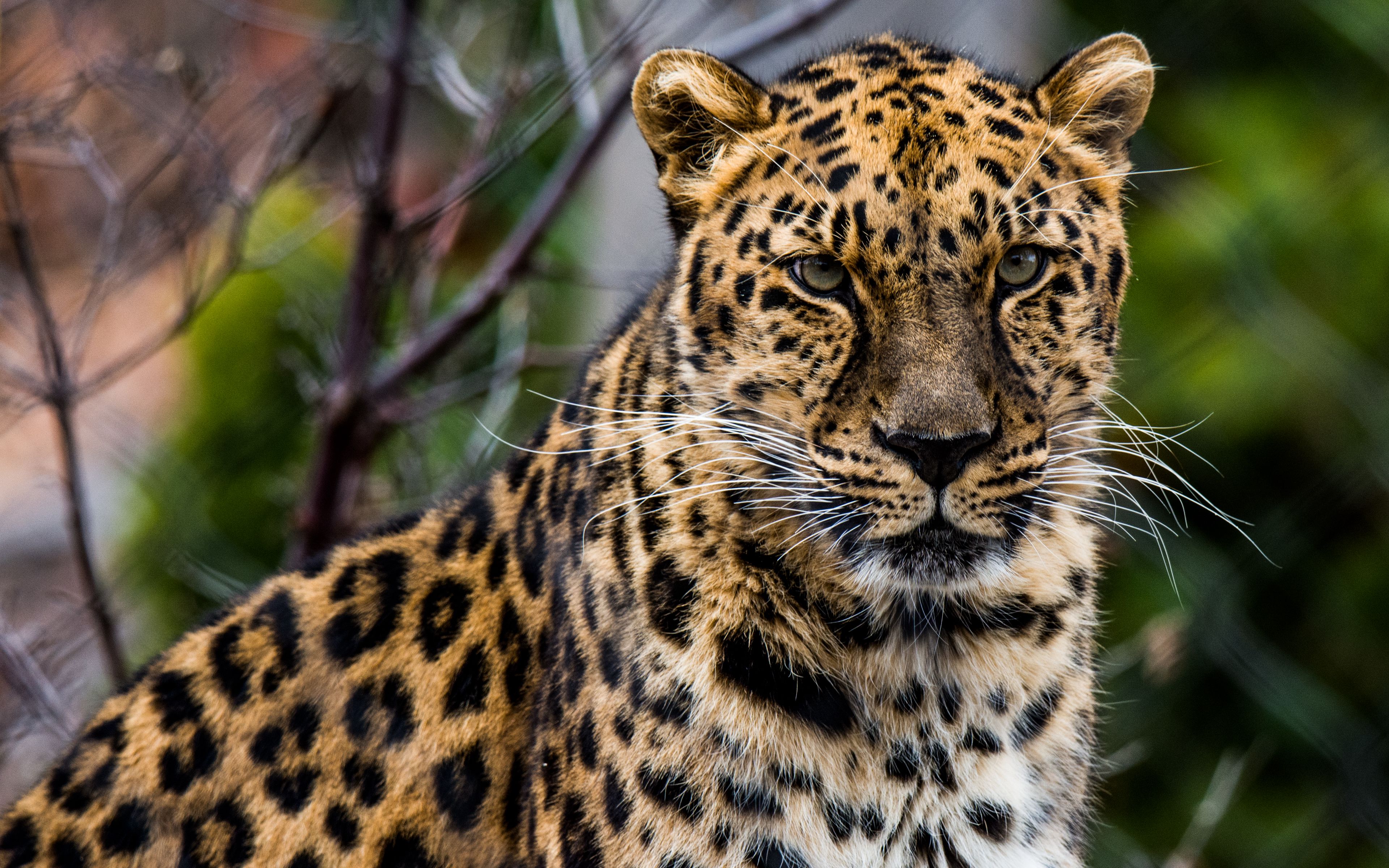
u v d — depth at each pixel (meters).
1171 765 12.09
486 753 6.57
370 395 8.90
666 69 6.45
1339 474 9.02
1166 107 13.69
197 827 6.77
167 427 12.78
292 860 6.64
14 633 9.59
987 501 5.97
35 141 9.43
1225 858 11.84
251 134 10.45
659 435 6.19
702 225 6.36
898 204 5.90
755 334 6.14
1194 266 12.49
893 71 6.44
